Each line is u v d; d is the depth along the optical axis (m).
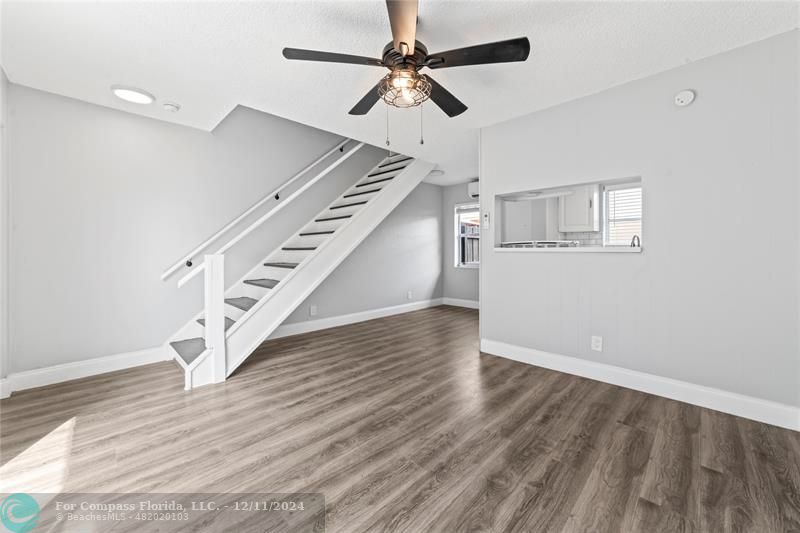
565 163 2.80
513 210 4.63
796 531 1.26
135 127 3.02
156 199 3.16
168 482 1.54
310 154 4.45
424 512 1.36
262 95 2.62
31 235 2.56
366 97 1.99
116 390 2.56
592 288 2.71
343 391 2.55
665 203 2.33
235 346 2.87
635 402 2.31
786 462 1.65
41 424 2.06
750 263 2.04
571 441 1.86
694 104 2.21
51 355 2.67
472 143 3.80
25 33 1.85
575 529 1.27
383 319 5.19
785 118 1.92
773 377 1.99
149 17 1.73
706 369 2.21
